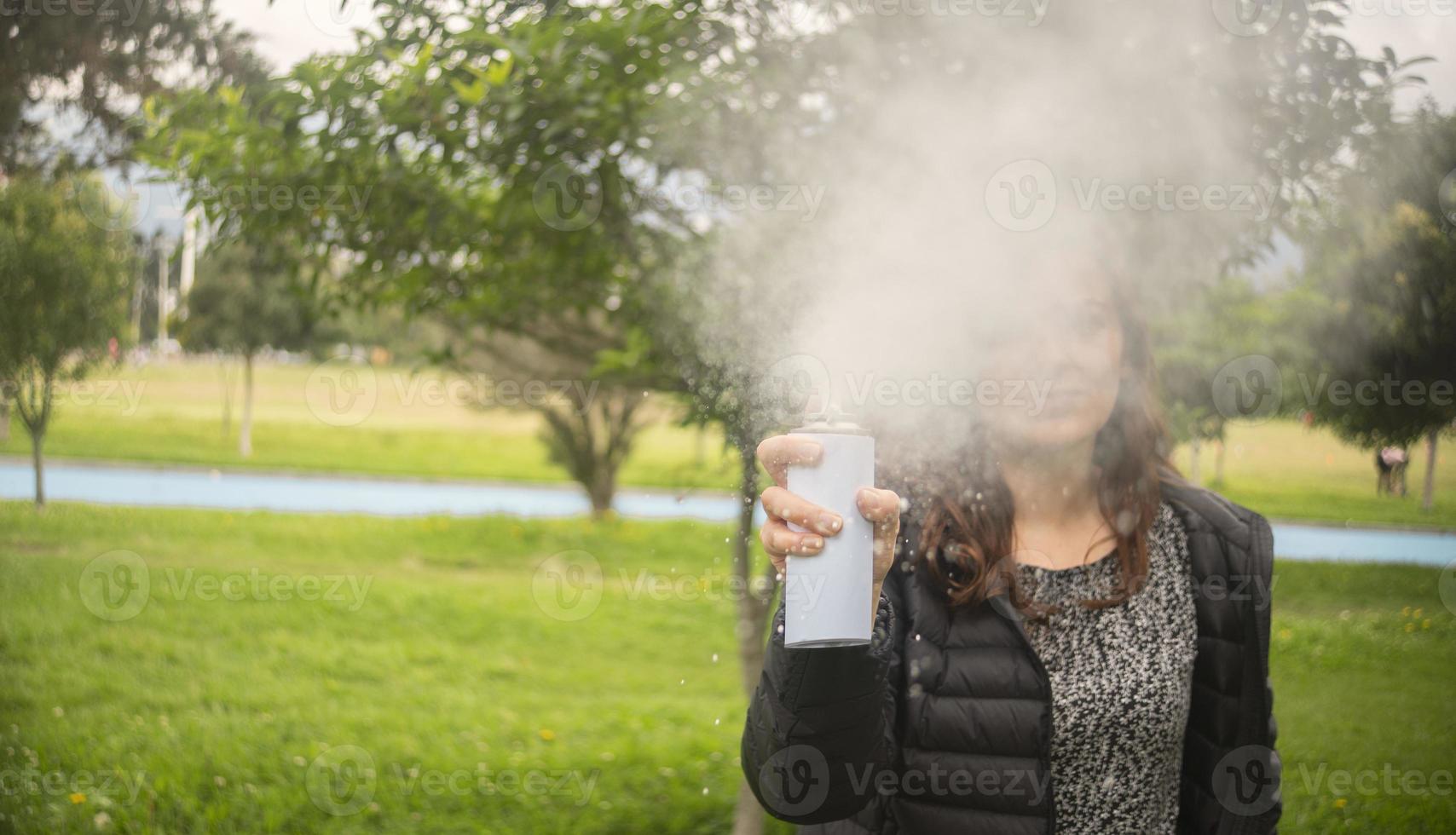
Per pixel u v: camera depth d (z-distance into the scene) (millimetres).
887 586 1259
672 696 5480
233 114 2426
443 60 2123
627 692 5570
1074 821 1245
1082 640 1260
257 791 3828
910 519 1268
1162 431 1383
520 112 2021
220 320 9594
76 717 4605
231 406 20766
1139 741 1242
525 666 6047
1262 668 1280
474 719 4910
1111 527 1302
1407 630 5027
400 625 6742
